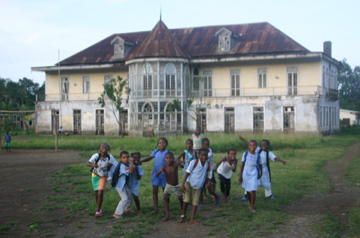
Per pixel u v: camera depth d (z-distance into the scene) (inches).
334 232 351.3
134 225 387.2
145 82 1788.9
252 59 1781.5
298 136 1441.9
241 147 1077.8
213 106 1830.7
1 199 509.7
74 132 2025.1
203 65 1897.1
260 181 486.9
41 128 2065.7
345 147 1198.3
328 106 1879.9
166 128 1781.5
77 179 649.6
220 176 482.6
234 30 1961.1
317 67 1771.7
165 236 351.3
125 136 1729.8
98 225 389.1
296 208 447.2
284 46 1790.1
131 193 429.1
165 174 410.6
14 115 2133.4
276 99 1749.5
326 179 627.5
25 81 4202.8
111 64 1955.0
